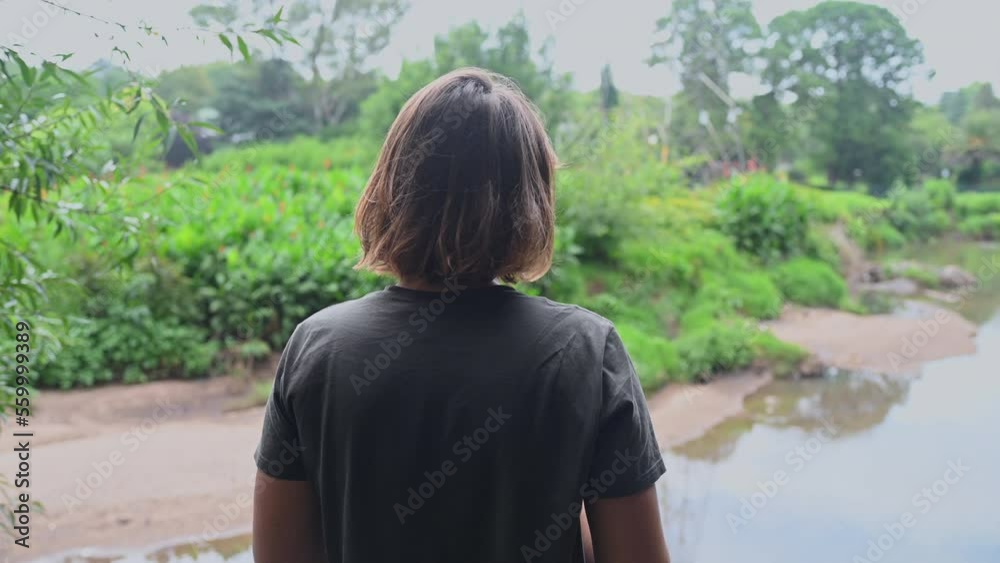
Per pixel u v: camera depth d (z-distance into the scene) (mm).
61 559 3738
